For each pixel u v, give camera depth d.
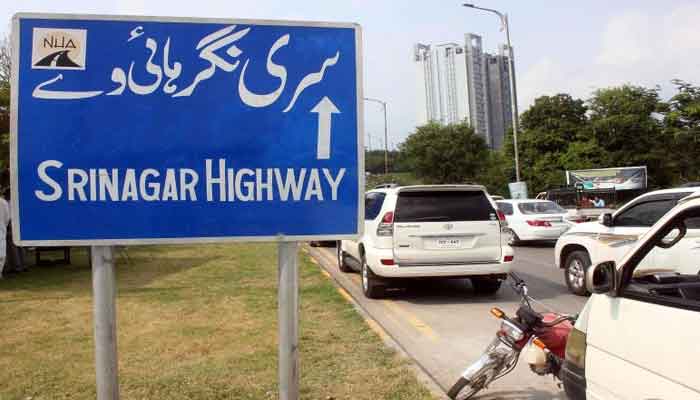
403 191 8.43
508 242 8.56
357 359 5.30
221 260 13.05
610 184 35.12
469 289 9.65
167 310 7.38
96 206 3.29
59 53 3.29
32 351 5.60
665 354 2.61
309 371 4.96
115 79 3.32
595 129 46.06
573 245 9.23
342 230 3.42
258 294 8.52
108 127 3.30
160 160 3.32
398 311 7.91
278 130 3.40
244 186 3.37
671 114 42.41
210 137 3.35
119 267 11.90
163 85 3.34
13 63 3.27
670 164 43.38
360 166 3.44
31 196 3.26
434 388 4.56
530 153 47.69
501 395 4.61
